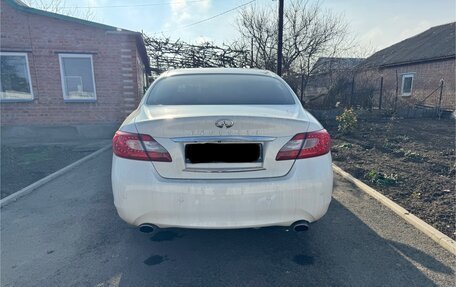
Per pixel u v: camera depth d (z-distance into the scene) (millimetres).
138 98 8859
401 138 7168
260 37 14867
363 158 5293
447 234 2547
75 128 8523
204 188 1842
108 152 6371
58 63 8172
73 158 5777
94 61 8266
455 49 15227
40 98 8297
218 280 1985
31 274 2070
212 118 1873
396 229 2670
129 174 1896
